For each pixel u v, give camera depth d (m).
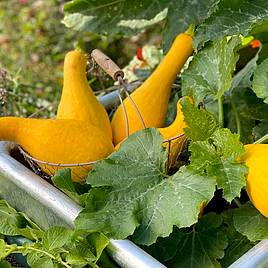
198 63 1.44
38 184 1.30
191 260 1.26
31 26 3.84
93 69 1.66
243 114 1.52
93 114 1.44
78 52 1.48
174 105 1.61
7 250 1.30
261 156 1.20
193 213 1.18
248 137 1.47
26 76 3.39
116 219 1.20
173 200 1.21
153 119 1.46
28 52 3.71
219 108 1.42
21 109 2.10
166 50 1.69
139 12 1.72
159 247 1.27
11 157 1.40
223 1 1.38
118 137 1.46
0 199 1.48
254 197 1.19
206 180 1.21
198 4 1.66
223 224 1.32
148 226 1.20
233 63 1.35
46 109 2.04
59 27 3.84
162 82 1.48
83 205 1.28
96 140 1.36
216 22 1.38
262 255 1.12
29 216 1.40
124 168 1.27
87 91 1.46
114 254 1.18
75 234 1.21
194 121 1.26
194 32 1.45
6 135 1.33
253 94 1.52
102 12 1.72
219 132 1.23
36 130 1.33
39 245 1.30
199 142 1.24
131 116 1.45
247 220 1.25
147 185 1.25
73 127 1.35
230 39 1.37
